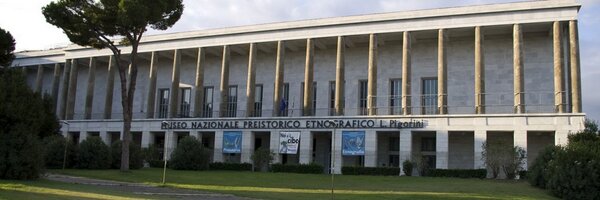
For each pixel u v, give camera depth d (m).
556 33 50.12
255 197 27.22
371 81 55.91
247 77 67.50
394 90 60.88
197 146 51.78
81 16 41.50
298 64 65.31
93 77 71.06
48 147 45.25
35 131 32.00
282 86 60.03
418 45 60.38
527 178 39.66
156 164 55.59
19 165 29.27
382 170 50.00
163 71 72.38
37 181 29.69
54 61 76.31
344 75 60.41
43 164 31.69
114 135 69.94
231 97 68.12
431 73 59.19
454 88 58.25
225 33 63.03
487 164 45.59
